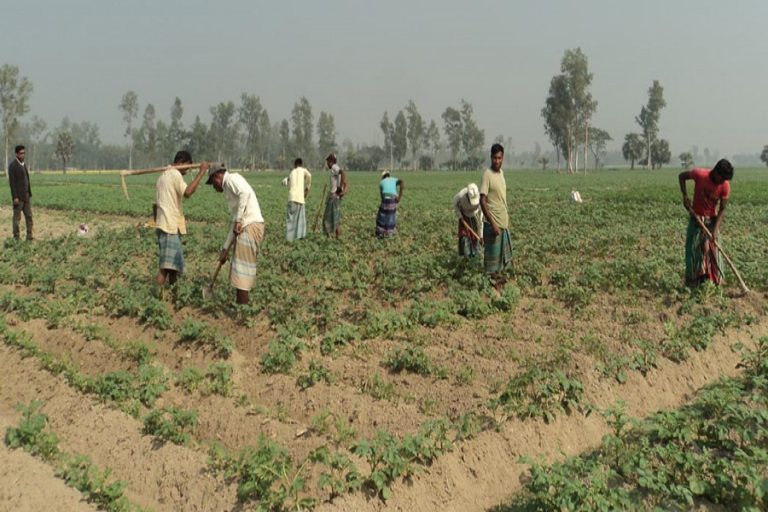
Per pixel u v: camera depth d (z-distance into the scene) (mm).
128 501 5086
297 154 128375
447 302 9312
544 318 9047
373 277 11336
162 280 10148
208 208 25359
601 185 49344
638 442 5676
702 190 9695
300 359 7555
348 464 5035
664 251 12945
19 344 8289
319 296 9516
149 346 8320
